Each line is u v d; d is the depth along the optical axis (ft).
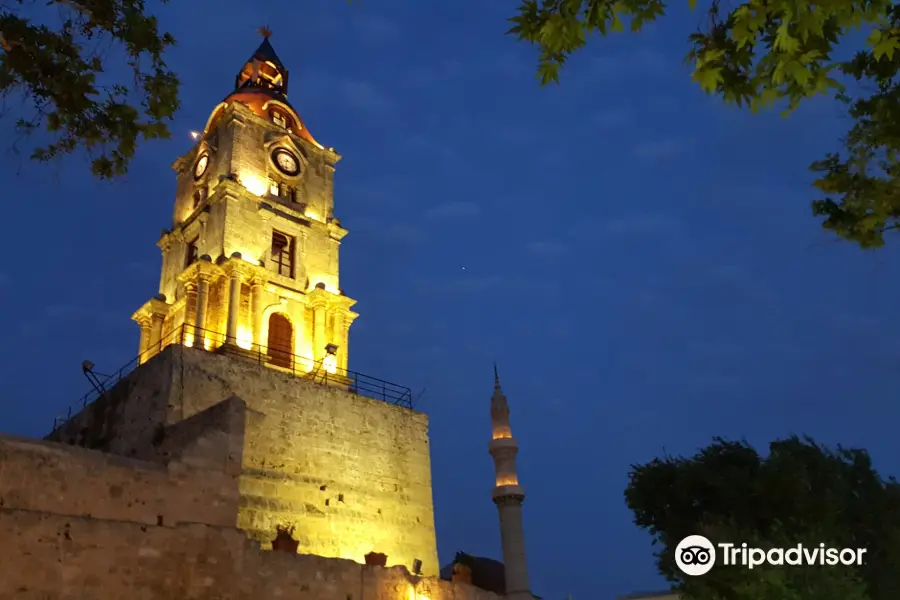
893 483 110.11
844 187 55.72
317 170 180.65
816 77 38.81
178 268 165.37
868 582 96.68
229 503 98.07
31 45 52.95
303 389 135.95
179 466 95.14
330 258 171.22
